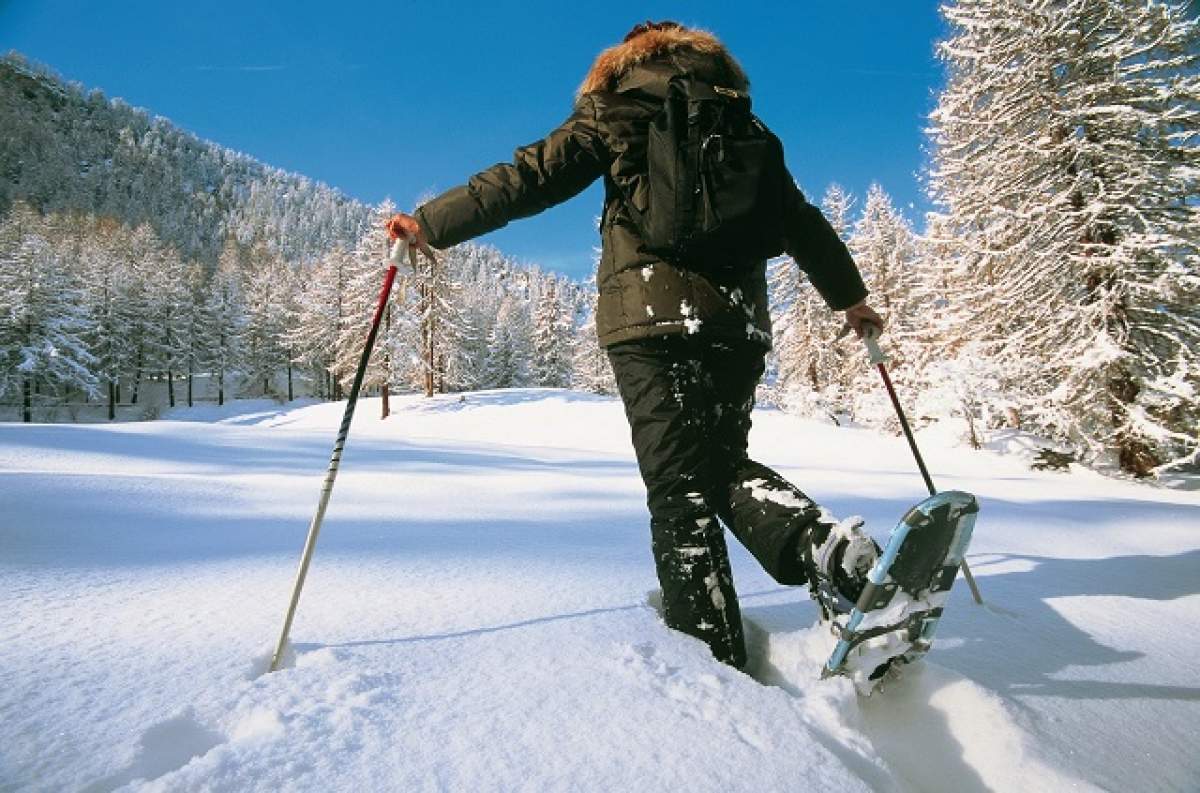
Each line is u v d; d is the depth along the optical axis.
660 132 1.60
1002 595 2.25
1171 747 1.34
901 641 1.37
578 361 46.16
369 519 3.08
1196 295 11.59
